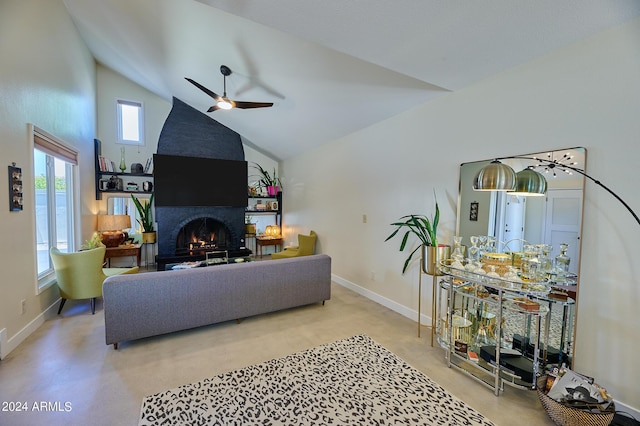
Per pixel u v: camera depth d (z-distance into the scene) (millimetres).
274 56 3166
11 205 2455
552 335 2146
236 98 4469
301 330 2918
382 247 3723
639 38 1665
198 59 3764
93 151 5031
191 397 1894
